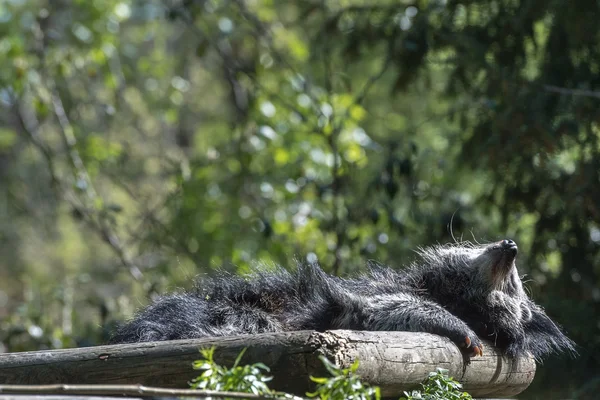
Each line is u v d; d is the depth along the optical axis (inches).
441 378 243.8
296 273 351.3
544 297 471.2
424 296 351.3
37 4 743.1
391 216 529.0
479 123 481.1
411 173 534.9
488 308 341.7
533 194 475.5
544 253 486.9
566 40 454.9
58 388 195.3
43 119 661.3
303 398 216.1
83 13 707.4
